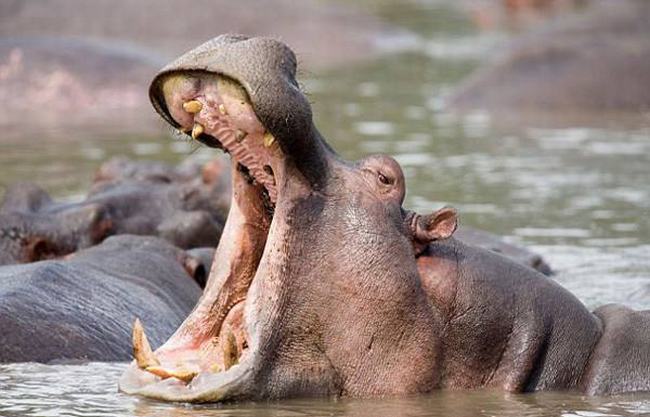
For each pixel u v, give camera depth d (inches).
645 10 3467.0
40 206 1515.7
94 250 1352.1
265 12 4062.5
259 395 989.8
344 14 4163.4
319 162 1011.9
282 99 953.5
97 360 1140.5
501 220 1843.0
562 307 1076.5
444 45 4015.8
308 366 1007.6
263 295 998.4
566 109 2903.5
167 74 966.4
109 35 3922.2
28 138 2481.5
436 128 2628.0
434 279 1035.3
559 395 1046.4
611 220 1855.3
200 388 978.7
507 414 989.8
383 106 2891.2
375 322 1015.0
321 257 1009.5
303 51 3873.0
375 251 1013.8
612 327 1089.4
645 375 1067.3
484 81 2977.4
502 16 4815.5
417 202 1943.9
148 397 998.4
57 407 983.6
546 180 2124.8
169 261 1347.2
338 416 964.6
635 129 2650.1
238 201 1010.1
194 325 1015.6
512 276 1067.9
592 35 3410.4
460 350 1042.7
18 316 1142.3
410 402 1009.5
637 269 1553.9
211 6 4045.3
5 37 3090.6
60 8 3964.1
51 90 2906.0
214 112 971.3
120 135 2522.1
